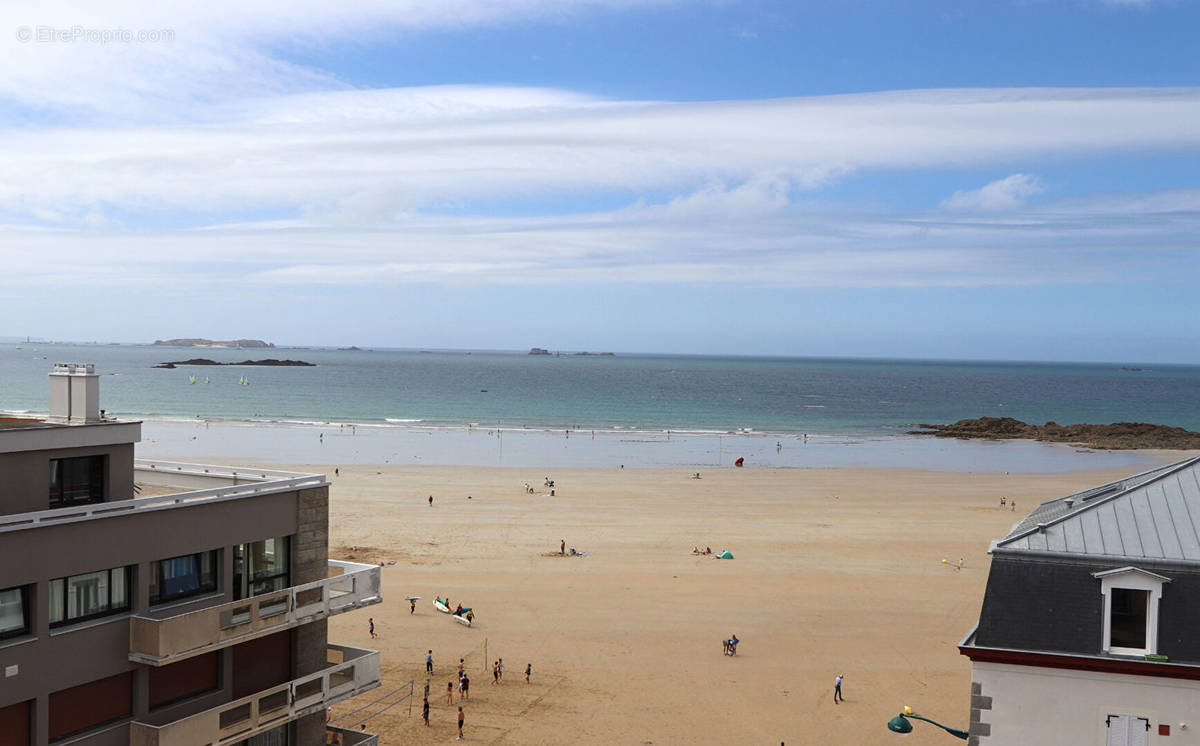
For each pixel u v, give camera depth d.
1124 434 186.38
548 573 70.25
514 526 86.94
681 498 104.38
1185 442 176.75
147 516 22.59
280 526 26.25
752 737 43.12
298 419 199.25
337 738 28.77
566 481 115.25
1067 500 26.50
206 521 24.05
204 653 23.62
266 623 24.72
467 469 124.88
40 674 20.42
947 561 75.50
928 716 45.88
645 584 67.81
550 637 56.28
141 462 30.59
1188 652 18.92
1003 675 19.84
